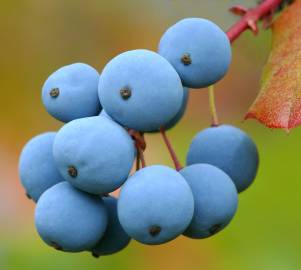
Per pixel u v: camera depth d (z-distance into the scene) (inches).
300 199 9.2
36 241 9.4
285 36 7.7
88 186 7.0
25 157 7.3
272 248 9.0
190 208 7.0
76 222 7.1
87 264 9.2
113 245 7.4
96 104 7.3
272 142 9.6
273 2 7.7
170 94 7.0
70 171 7.0
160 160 10.1
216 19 10.1
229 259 9.1
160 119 7.1
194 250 9.2
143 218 6.9
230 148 7.6
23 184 7.4
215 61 7.2
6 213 10.1
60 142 7.0
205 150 7.6
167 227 7.0
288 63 7.6
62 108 7.3
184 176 7.2
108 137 7.0
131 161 7.0
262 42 9.1
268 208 9.2
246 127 10.0
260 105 7.5
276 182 9.3
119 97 7.0
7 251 9.4
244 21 7.7
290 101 7.4
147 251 9.3
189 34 7.2
